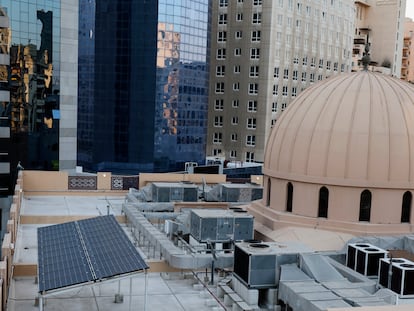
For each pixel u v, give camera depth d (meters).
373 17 129.25
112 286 24.28
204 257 24.72
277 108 98.12
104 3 83.81
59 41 67.69
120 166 87.56
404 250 28.62
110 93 86.12
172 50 84.94
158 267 26.00
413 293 21.95
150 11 82.50
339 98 31.06
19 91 64.75
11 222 26.53
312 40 103.88
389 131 29.38
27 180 44.62
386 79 32.59
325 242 28.33
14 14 63.41
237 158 99.56
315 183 30.02
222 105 100.19
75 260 20.92
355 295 19.33
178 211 37.28
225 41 98.06
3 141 64.00
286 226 30.75
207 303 22.62
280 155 31.84
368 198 29.53
